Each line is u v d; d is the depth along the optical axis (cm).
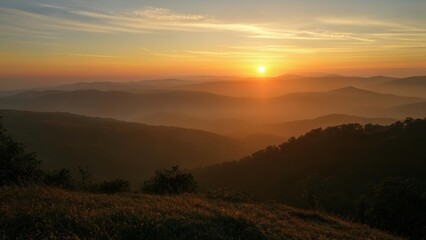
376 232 1617
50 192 1405
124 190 2384
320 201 3688
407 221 2067
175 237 855
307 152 8831
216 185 8494
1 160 1833
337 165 7425
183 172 2744
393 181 2233
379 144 7825
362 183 6175
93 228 858
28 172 2009
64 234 810
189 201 1538
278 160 8969
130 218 952
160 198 1603
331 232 1321
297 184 7100
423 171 6125
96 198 1377
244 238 942
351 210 3500
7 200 1148
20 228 845
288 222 1400
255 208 1656
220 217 1056
